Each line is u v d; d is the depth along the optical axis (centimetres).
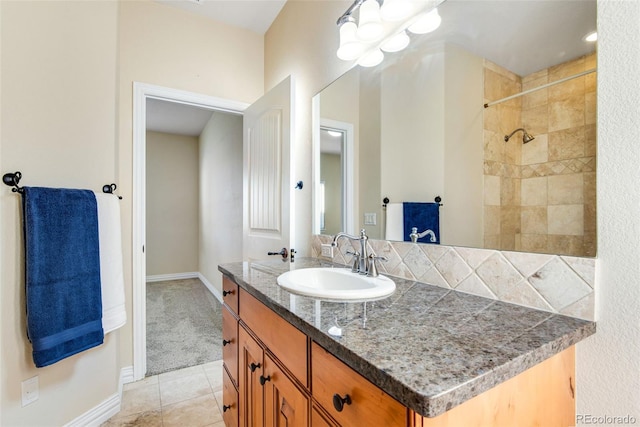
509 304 87
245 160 237
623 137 68
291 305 87
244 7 221
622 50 68
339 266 151
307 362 77
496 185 94
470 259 99
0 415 124
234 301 135
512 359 54
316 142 184
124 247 196
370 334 66
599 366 71
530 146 86
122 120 197
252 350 113
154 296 407
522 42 89
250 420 116
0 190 125
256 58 252
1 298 125
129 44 202
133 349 198
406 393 46
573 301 76
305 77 193
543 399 65
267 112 205
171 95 215
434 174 114
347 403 62
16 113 131
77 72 154
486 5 99
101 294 154
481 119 99
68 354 136
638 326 66
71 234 140
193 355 235
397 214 129
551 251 81
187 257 537
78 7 155
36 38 137
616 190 69
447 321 74
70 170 150
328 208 174
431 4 116
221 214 396
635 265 66
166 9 216
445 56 111
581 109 76
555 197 81
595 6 73
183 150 536
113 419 161
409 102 124
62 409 143
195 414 166
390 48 134
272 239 196
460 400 46
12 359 127
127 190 197
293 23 206
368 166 146
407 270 121
